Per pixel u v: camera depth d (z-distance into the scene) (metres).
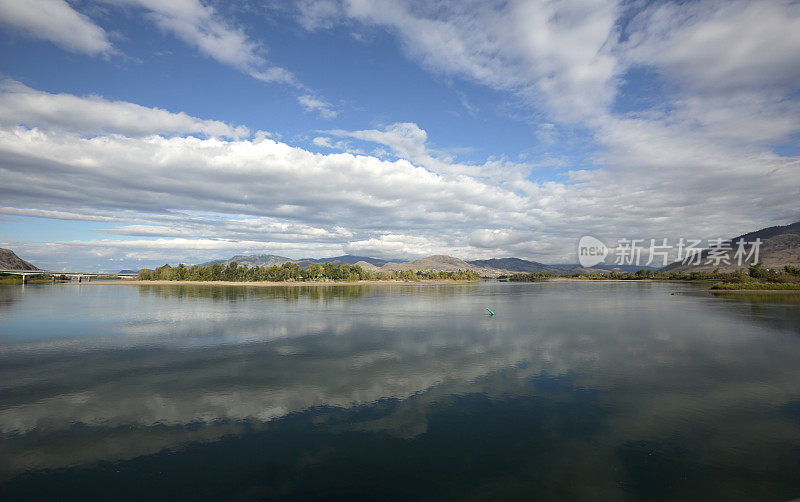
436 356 39.06
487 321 65.81
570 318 69.81
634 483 16.38
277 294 146.25
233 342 46.50
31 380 31.11
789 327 56.94
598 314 75.88
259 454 19.08
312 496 15.66
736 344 44.72
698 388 28.64
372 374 32.53
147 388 29.00
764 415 23.56
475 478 16.83
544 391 28.03
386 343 45.91
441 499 15.34
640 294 143.38
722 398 26.53
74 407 25.30
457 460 18.39
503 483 16.42
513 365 35.38
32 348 43.19
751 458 18.42
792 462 18.02
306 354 40.03
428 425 22.28
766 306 87.62
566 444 19.91
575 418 23.17
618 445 19.78
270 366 35.22
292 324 61.84
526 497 15.39
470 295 145.00
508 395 27.22
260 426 22.27
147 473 17.44
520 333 53.16
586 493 15.66
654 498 15.30
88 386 29.50
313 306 93.62
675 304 96.06
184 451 19.42
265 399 26.58
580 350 41.81
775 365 35.16
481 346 44.12
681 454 18.81
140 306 91.62
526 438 20.56
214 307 89.88
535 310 84.56
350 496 15.61
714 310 80.25
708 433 21.11
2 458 18.81
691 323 61.91
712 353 40.09
